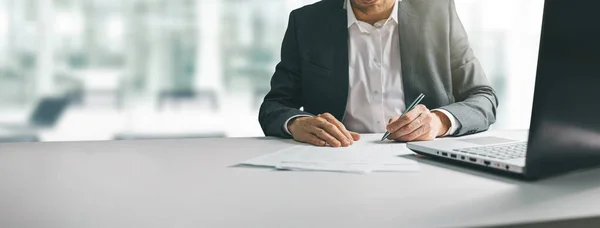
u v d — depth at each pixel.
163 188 0.65
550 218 0.49
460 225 0.47
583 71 0.61
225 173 0.76
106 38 3.17
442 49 1.61
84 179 0.72
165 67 3.25
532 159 0.62
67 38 3.13
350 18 1.63
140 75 3.24
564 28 0.59
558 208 0.53
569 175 0.71
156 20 3.21
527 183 0.66
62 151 1.01
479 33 3.45
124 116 3.26
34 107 3.16
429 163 0.84
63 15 3.11
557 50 0.59
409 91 1.59
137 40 3.21
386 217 0.50
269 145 1.10
